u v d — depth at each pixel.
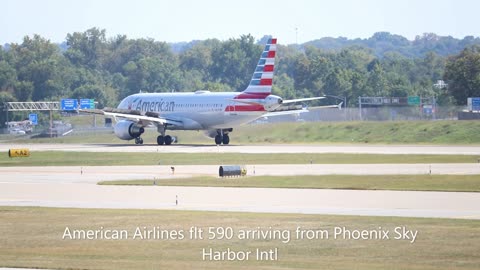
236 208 141.12
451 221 123.62
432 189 165.62
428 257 101.44
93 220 129.25
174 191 167.88
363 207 140.62
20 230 121.81
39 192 168.75
